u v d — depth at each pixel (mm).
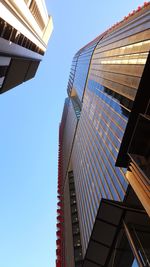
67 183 110688
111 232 25672
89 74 107625
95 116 72125
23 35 47125
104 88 65062
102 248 26234
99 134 61250
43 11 66562
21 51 48594
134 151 26109
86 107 97750
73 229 74438
